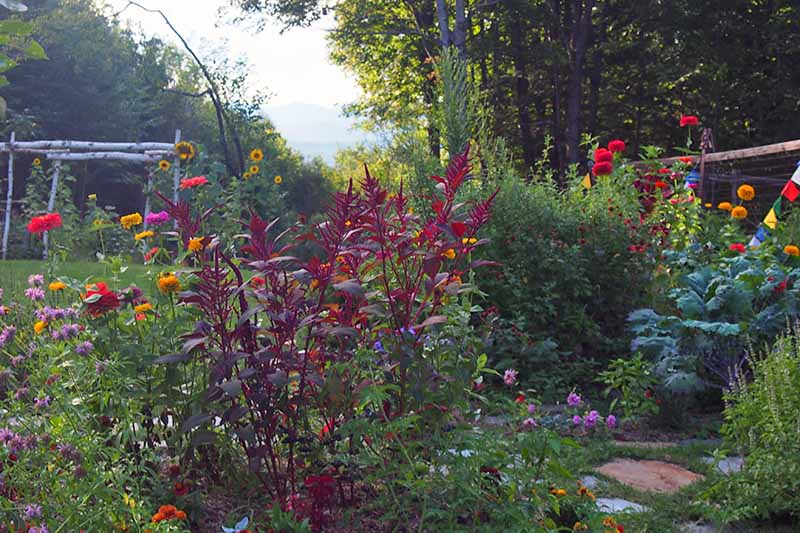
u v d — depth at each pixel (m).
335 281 3.95
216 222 8.51
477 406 5.00
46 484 2.96
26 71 30.53
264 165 15.05
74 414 3.17
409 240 4.02
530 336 7.49
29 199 17.23
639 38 27.14
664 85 26.73
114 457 3.11
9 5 2.95
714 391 6.89
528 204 8.17
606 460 5.28
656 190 9.19
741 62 25.88
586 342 7.85
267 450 3.76
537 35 26.69
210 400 3.66
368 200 3.90
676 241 8.79
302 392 3.78
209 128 39.09
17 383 3.50
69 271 9.87
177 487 3.60
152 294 4.32
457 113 10.04
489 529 3.29
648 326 6.97
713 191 14.21
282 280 4.00
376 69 30.28
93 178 31.45
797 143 11.65
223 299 3.75
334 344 4.45
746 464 4.48
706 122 26.52
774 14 25.94
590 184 9.81
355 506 3.87
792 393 4.52
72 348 3.51
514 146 27.03
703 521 4.20
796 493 4.22
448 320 4.01
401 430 3.44
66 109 31.12
